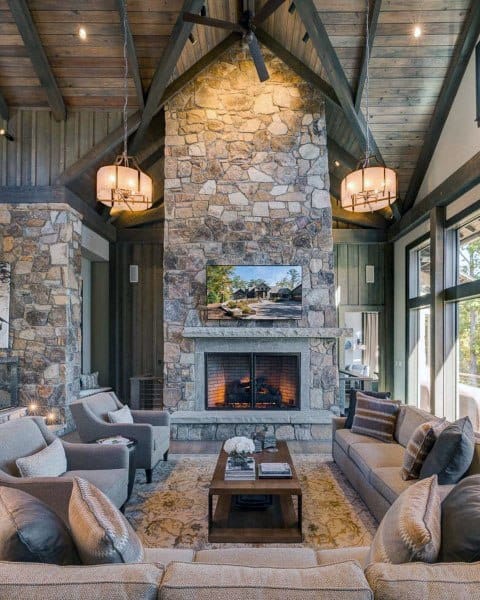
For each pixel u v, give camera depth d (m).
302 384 5.66
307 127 5.91
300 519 2.79
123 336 7.57
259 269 5.73
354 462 3.58
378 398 4.18
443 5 4.41
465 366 5.30
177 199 5.86
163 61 4.83
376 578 1.11
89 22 4.66
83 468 3.13
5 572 1.14
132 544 1.43
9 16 4.57
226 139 5.90
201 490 3.68
